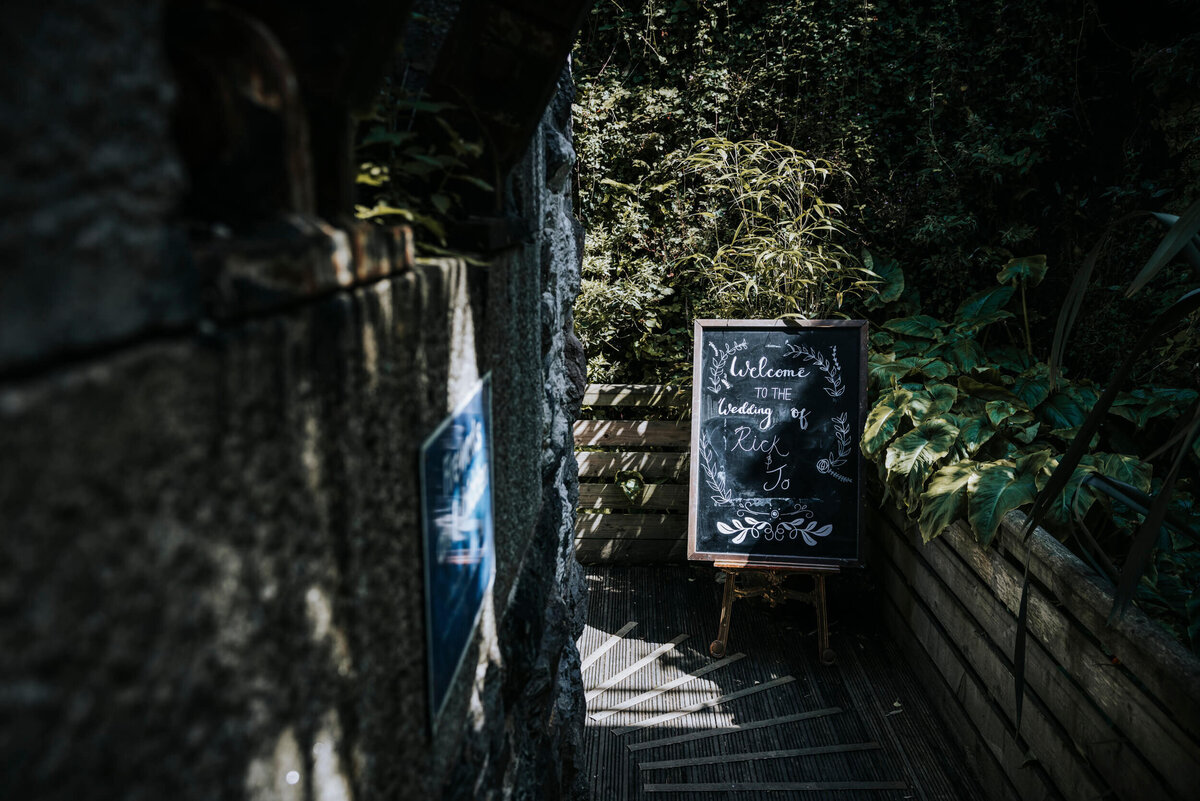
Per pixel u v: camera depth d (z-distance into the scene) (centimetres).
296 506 48
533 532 159
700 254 445
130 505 32
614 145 454
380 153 96
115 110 32
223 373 39
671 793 279
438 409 82
